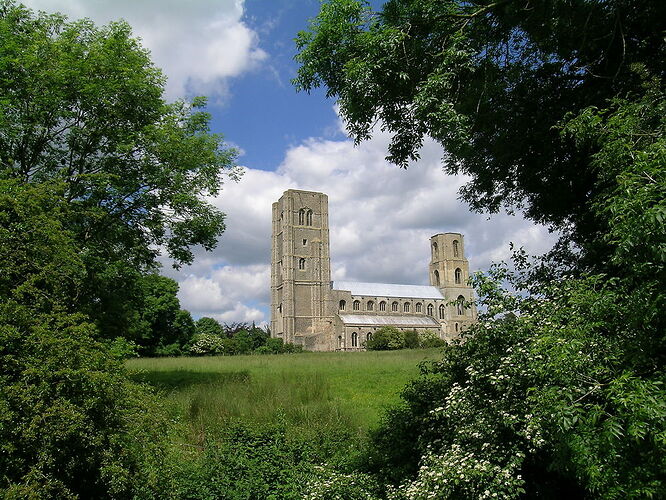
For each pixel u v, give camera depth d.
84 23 20.38
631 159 6.32
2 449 6.91
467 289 124.12
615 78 9.31
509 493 6.50
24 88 17.66
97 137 19.27
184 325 72.12
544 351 6.14
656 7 9.11
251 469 10.14
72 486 8.21
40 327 7.69
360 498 8.36
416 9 9.94
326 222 112.25
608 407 5.84
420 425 9.43
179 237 22.33
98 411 7.96
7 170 13.59
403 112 11.03
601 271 9.07
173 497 9.05
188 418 15.75
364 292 115.06
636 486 4.92
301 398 18.48
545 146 11.36
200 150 22.09
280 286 111.81
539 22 9.97
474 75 10.55
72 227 17.73
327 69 10.60
